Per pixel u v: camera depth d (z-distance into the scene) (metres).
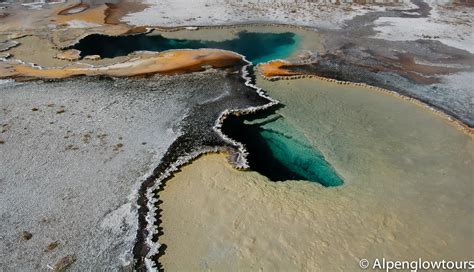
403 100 17.23
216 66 20.30
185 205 11.59
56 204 11.52
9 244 10.30
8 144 14.02
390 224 10.87
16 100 16.84
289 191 12.07
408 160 13.47
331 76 19.33
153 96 17.33
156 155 13.55
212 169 13.02
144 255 10.05
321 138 14.74
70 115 15.77
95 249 10.19
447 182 12.44
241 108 16.44
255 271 9.60
